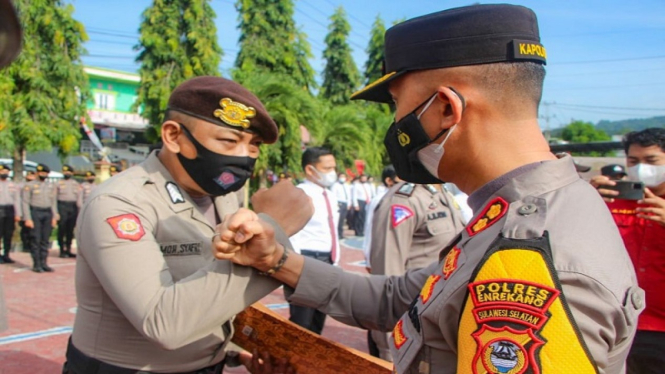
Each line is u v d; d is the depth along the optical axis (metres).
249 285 1.45
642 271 2.76
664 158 2.86
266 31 20.33
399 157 1.30
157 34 16.34
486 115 1.13
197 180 1.72
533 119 1.15
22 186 8.84
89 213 1.55
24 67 12.67
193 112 1.65
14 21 0.80
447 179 1.26
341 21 27.45
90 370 1.65
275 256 1.48
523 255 0.94
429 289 1.16
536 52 1.13
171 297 1.38
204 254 1.72
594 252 0.95
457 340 1.02
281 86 13.46
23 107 12.89
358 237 15.88
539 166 1.10
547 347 0.86
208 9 16.72
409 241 3.48
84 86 14.20
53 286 7.63
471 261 1.07
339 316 1.64
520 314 0.90
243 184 1.76
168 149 1.71
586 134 36.50
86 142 26.78
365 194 16.38
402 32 1.21
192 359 1.68
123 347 1.63
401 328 1.22
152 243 1.54
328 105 19.25
